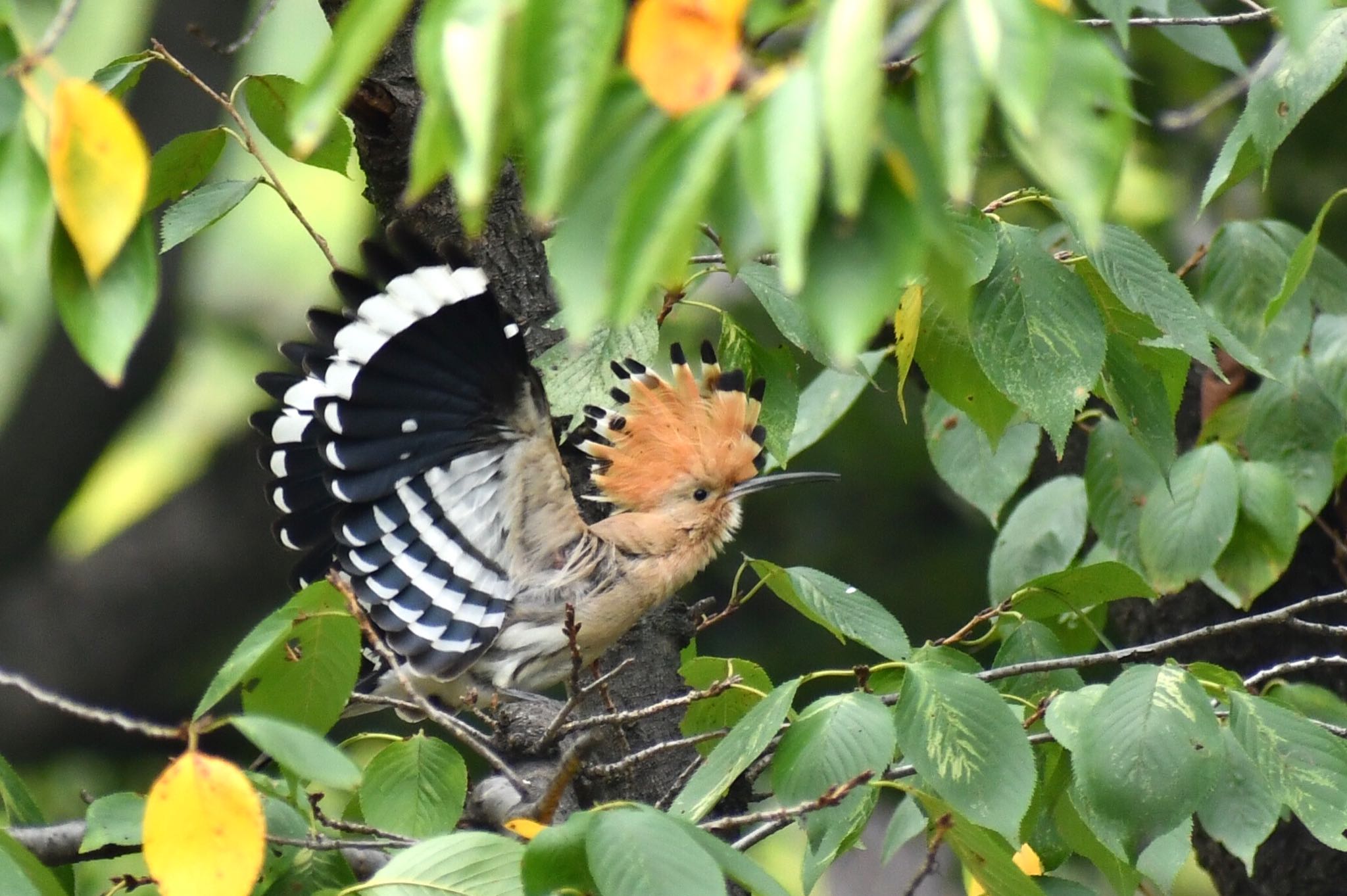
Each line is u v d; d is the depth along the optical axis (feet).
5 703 53.98
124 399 55.26
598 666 30.60
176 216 25.84
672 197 10.78
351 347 27.17
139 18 54.08
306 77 12.73
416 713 28.91
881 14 10.41
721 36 10.89
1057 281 23.02
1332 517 34.17
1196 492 28.30
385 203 29.07
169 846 14.70
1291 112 22.80
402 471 28.45
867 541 53.21
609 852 15.67
